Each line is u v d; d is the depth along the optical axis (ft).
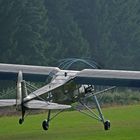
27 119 225.35
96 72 170.71
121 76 166.81
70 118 223.30
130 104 314.14
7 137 167.02
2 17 623.77
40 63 623.77
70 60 182.39
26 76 183.21
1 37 618.44
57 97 169.27
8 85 549.54
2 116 259.60
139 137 157.99
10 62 608.60
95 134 167.84
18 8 634.84
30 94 157.79
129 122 199.31
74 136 165.07
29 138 163.53
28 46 626.64
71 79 171.63
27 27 631.97
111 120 207.72
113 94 363.97
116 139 155.33
